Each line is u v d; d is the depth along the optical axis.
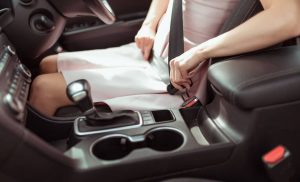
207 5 0.94
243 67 0.77
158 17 1.22
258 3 0.84
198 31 0.97
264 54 0.81
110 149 0.81
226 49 0.82
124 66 1.12
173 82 0.93
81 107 0.80
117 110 0.91
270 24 0.78
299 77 0.72
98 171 0.69
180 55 0.94
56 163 0.65
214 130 0.82
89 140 0.78
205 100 0.94
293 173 0.79
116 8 1.46
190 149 0.74
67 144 0.88
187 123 0.93
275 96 0.72
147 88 0.98
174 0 0.97
